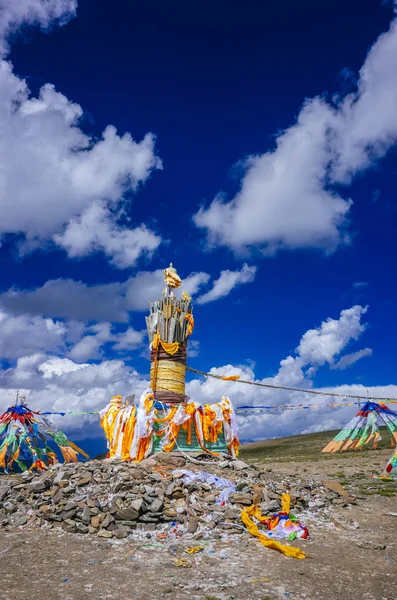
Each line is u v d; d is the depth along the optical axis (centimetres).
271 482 2153
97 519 1638
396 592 1122
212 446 2464
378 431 2278
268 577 1205
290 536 1577
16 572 1238
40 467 2347
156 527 1625
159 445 2300
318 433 10638
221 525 1644
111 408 2480
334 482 2430
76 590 1110
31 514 1748
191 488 1875
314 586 1148
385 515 1983
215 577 1201
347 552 1455
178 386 2550
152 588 1122
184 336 2616
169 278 2734
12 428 2389
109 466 2081
